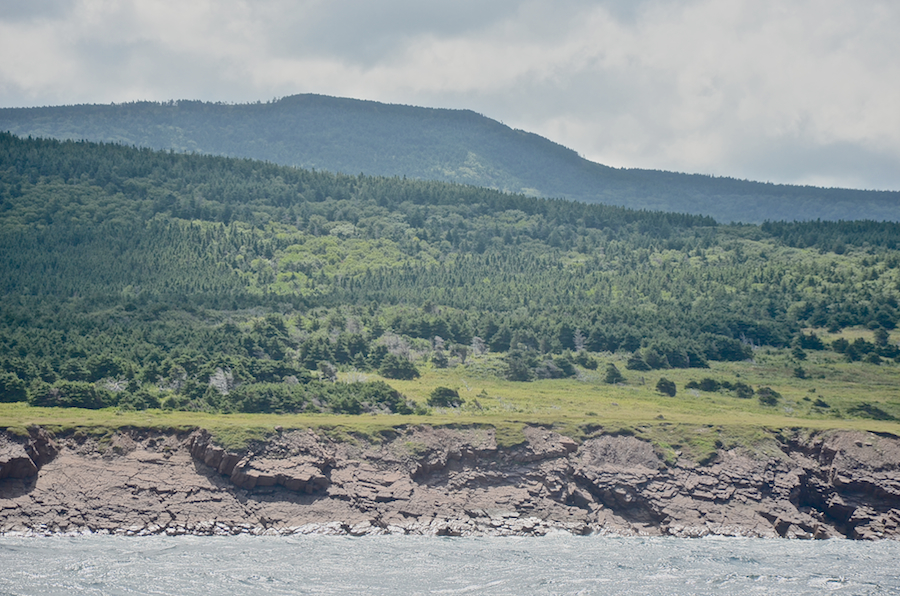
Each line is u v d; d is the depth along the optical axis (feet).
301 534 504.84
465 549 470.39
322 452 556.10
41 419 552.82
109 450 529.86
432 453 578.25
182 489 517.55
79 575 376.07
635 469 588.09
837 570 438.81
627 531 554.46
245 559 422.00
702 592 384.88
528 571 414.62
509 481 575.38
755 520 566.36
